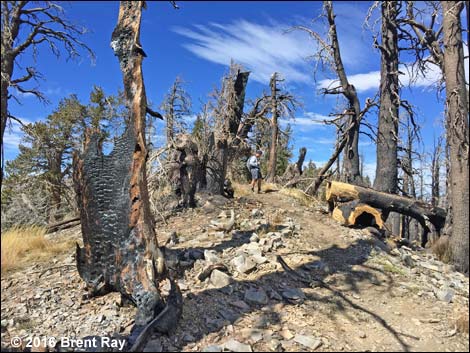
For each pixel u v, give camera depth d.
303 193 14.94
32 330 5.14
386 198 10.66
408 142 14.00
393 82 13.12
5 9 5.62
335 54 14.29
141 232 5.39
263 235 8.59
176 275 6.48
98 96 22.28
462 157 9.04
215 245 7.99
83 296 5.91
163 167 11.52
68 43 8.84
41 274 7.09
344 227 10.20
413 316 5.67
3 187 19.77
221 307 5.41
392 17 13.04
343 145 15.17
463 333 5.21
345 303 5.86
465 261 8.70
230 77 14.98
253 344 4.59
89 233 5.79
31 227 10.66
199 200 11.62
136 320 4.89
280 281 6.36
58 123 21.81
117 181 5.64
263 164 30.00
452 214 9.30
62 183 20.42
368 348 4.71
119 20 5.87
